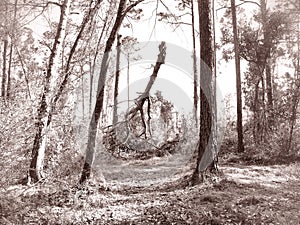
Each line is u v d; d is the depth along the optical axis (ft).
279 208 23.26
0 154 20.12
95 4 43.86
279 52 72.43
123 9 36.83
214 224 20.57
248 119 77.87
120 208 25.72
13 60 73.15
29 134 23.59
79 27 48.65
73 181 30.96
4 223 18.12
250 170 43.45
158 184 37.17
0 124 20.45
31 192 24.21
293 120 58.75
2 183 19.89
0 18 37.99
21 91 25.81
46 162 33.71
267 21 70.08
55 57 34.14
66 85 36.91
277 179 36.58
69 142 35.06
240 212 22.20
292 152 57.36
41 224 20.10
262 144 62.75
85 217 23.03
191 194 28.66
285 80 67.41
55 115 32.45
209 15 36.17
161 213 23.30
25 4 37.42
